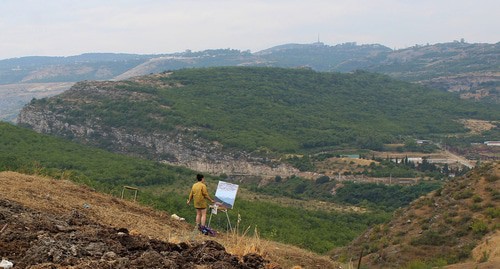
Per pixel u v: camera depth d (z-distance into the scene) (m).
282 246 14.84
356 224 51.53
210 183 64.56
